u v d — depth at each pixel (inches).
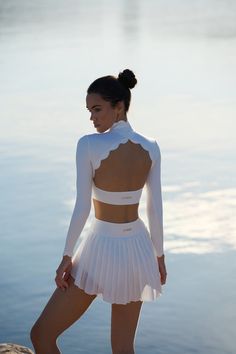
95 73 831.1
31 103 668.7
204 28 1257.4
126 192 142.2
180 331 266.5
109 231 142.6
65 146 518.9
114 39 1120.8
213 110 641.6
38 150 508.7
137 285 144.5
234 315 276.8
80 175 141.3
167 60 932.6
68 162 478.6
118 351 147.9
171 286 299.1
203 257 325.1
